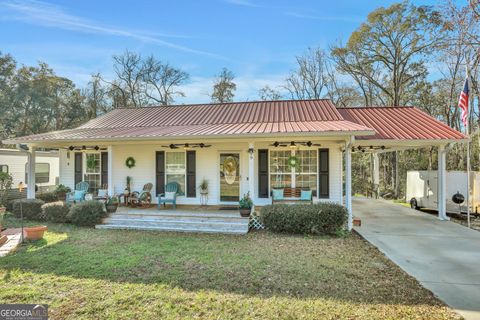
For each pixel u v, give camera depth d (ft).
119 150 41.63
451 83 66.28
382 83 81.15
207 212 33.22
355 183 86.28
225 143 38.83
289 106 46.21
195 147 39.32
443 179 35.73
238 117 41.78
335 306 13.14
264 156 37.70
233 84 105.81
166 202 36.76
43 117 104.12
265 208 29.22
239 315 12.41
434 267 18.57
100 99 102.27
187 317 12.26
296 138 30.42
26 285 15.53
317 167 36.50
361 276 16.92
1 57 97.71
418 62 71.97
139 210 34.76
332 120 37.01
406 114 42.29
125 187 41.27
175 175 40.27
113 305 13.30
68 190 42.65
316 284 15.69
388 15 70.95
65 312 12.69
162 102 104.94
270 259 20.02
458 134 34.42
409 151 81.71
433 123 38.27
